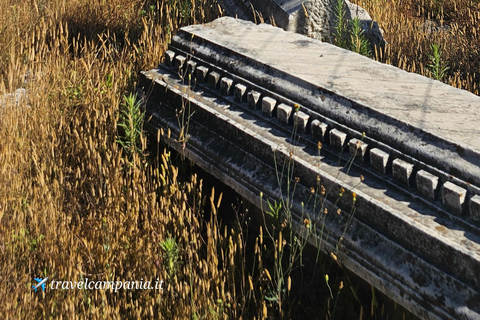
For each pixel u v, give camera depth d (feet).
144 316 9.45
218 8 18.74
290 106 10.79
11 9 18.11
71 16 18.58
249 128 11.04
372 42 16.57
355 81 10.75
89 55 16.03
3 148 11.78
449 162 8.49
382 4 20.53
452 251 7.82
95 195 11.80
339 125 9.95
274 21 16.16
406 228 8.39
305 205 9.84
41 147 12.62
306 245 10.84
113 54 16.94
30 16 18.29
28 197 11.28
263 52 12.12
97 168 12.12
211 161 11.58
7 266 9.55
